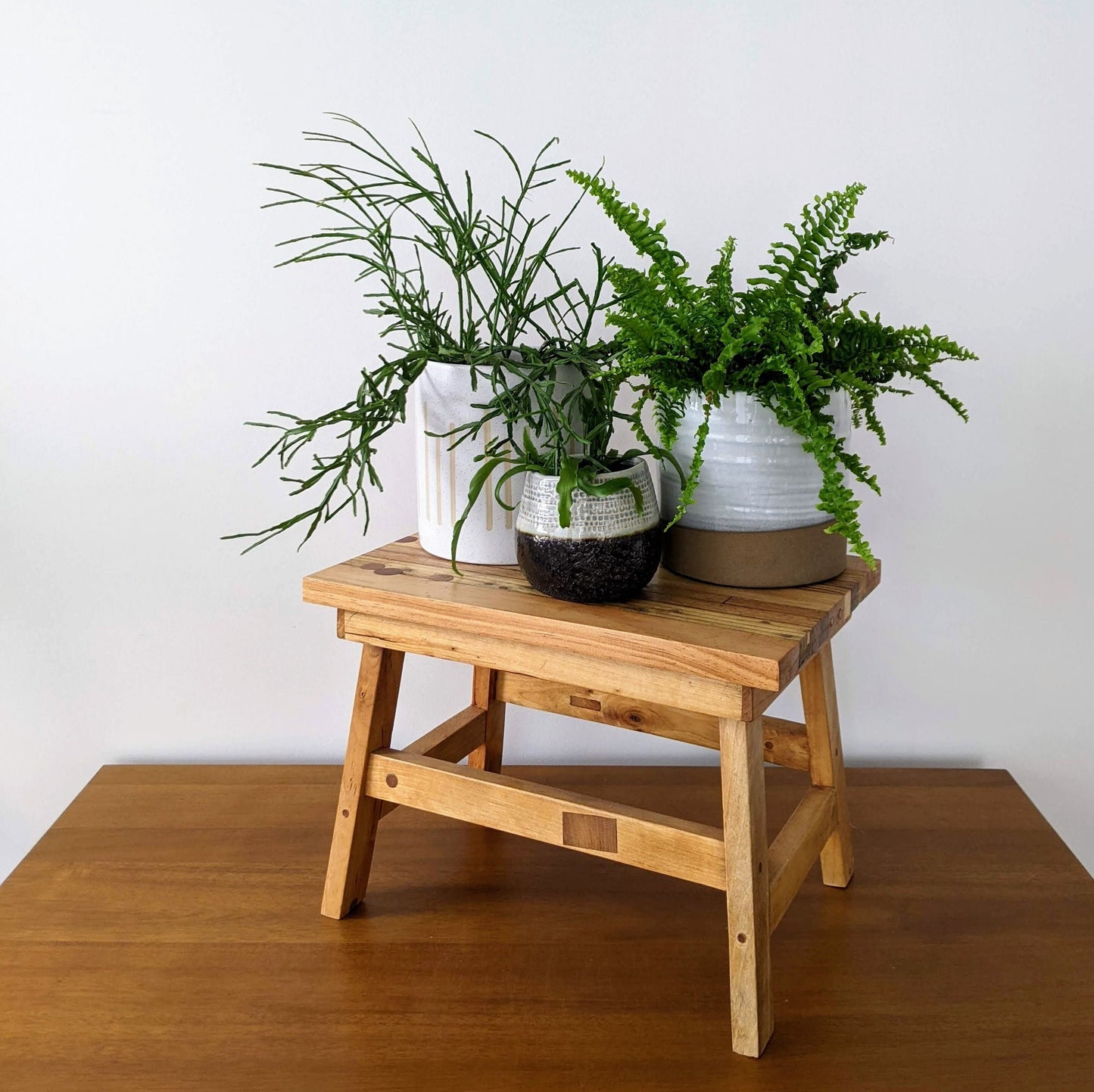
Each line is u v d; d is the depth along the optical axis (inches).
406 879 43.9
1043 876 43.3
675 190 46.7
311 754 54.2
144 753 54.2
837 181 46.1
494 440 38.1
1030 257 46.3
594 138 46.4
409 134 46.8
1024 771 52.5
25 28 46.0
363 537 51.3
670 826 34.4
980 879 43.1
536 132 46.6
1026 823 47.1
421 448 39.7
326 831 47.2
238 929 40.3
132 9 45.8
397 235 43.6
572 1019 35.6
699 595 36.0
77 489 50.8
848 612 36.7
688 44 45.4
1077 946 39.0
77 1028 35.2
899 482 49.3
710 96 45.8
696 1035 34.9
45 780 54.4
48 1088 32.6
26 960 38.5
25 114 46.8
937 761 52.7
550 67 46.0
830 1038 34.7
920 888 42.6
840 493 32.3
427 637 36.8
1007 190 45.8
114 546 51.6
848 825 42.5
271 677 53.2
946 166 45.7
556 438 36.0
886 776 51.4
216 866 44.4
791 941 39.4
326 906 41.2
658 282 35.3
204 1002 36.4
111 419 50.0
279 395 49.5
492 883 43.8
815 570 36.7
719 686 31.9
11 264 48.3
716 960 38.8
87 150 47.1
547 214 47.3
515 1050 34.2
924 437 48.6
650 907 42.1
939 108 45.2
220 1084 32.8
